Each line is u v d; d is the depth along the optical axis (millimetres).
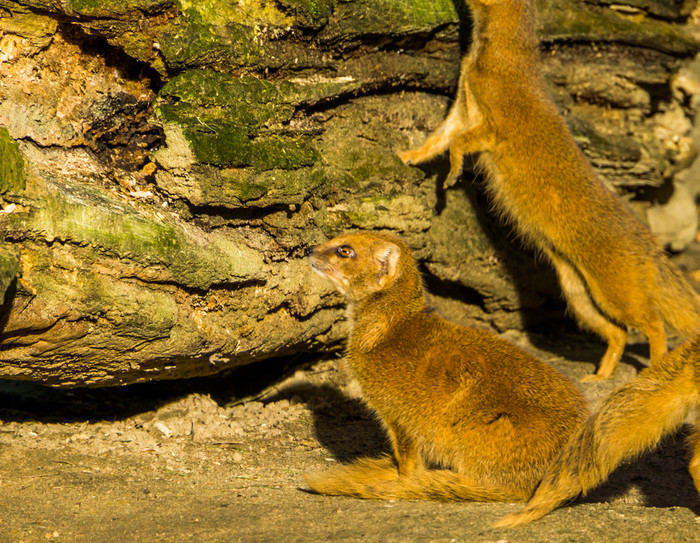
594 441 7672
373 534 6930
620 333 13281
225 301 9977
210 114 9703
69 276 8398
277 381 12898
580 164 12586
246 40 10023
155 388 12164
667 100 16328
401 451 8875
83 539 7191
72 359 8930
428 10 12133
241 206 9883
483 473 8250
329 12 10781
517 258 14438
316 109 11352
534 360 8578
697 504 9109
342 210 11516
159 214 9391
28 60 9422
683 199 18000
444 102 13320
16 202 8008
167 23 9484
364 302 9141
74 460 9289
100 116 9930
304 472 9586
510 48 12305
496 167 12945
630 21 15164
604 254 12516
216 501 8234
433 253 12922
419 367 8672
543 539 6727
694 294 12805
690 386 7605
